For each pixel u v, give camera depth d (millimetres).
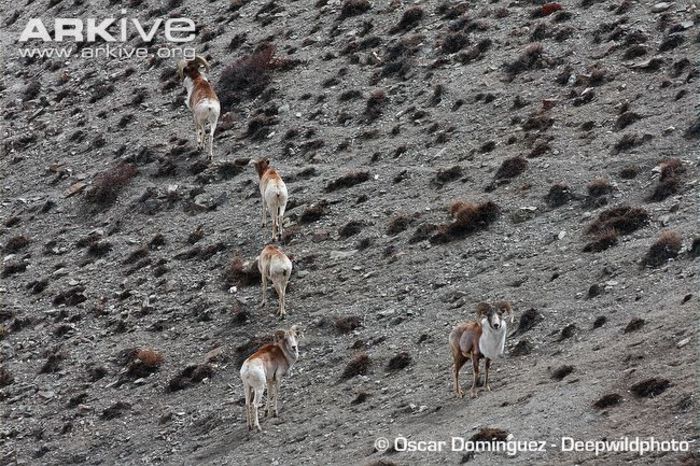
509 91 110812
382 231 92062
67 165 125375
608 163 90562
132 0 167125
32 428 79375
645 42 111000
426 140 106688
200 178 110875
